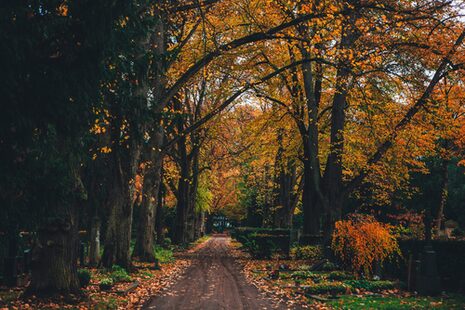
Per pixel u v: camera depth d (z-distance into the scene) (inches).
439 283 552.4
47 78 268.2
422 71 845.2
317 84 1152.8
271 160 1668.3
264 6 816.9
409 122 848.9
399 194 1283.2
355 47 812.6
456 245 599.2
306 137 1163.3
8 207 287.4
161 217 1616.6
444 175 1147.3
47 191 302.7
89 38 275.0
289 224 1651.1
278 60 1147.3
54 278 466.0
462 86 960.9
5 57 242.8
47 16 267.1
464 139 1017.5
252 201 2518.5
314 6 700.0
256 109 1660.9
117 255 778.8
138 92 698.8
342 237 762.2
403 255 679.7
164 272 831.7
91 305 441.7
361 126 1077.8
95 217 853.2
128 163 787.4
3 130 261.7
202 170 1814.7
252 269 871.7
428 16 720.3
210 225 4158.5
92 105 319.0
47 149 293.7
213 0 703.7
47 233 469.1
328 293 545.0
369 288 577.6
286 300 513.3
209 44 964.6
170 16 774.5
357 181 933.8
